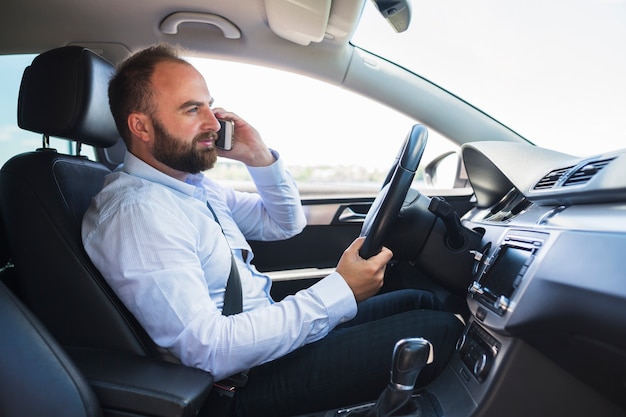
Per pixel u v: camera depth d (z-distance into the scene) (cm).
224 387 88
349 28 146
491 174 146
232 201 139
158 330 81
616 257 71
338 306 90
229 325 83
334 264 176
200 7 141
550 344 83
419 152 87
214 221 104
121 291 82
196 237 94
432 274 122
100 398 72
